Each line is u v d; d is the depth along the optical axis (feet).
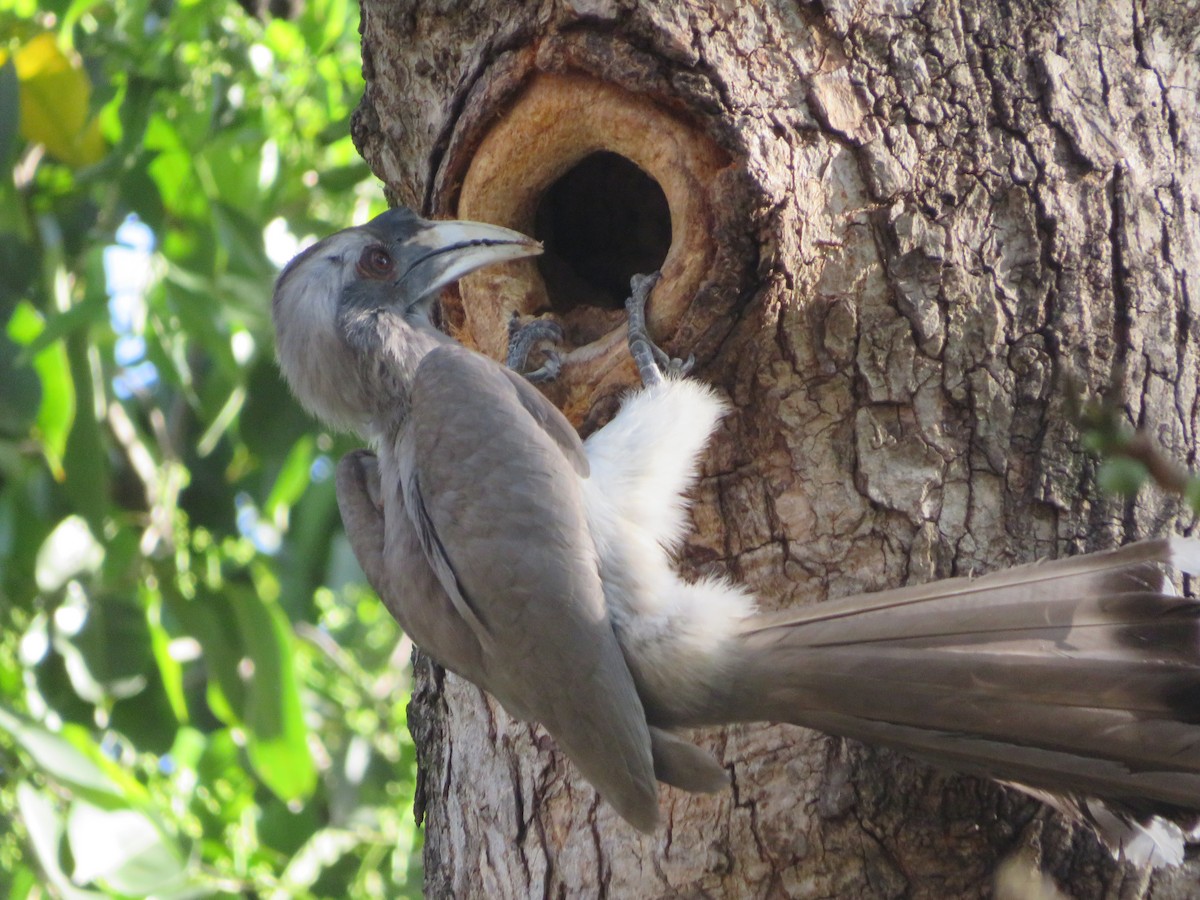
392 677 51.72
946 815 22.99
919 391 24.22
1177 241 24.76
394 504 25.71
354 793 46.83
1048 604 21.24
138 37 42.86
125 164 41.19
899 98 24.49
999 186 24.35
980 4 25.02
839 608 22.34
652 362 24.67
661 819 24.77
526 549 22.74
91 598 42.75
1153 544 21.22
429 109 28.60
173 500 44.75
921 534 23.95
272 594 47.65
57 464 41.83
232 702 43.24
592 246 30.60
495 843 26.86
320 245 27.86
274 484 45.29
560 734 22.77
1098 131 24.77
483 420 23.53
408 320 27.20
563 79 25.62
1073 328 24.11
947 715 21.07
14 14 42.24
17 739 36.40
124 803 36.50
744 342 24.39
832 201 24.18
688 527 24.95
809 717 22.13
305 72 43.32
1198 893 22.27
